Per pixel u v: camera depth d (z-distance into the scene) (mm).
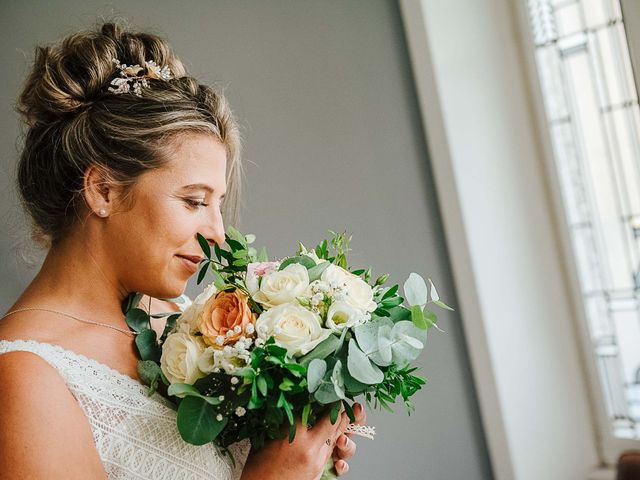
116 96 1201
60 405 1077
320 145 2318
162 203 1182
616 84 2244
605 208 2346
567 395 2418
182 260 1224
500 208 2318
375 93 2295
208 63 2311
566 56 2352
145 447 1144
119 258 1221
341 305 1093
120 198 1188
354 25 2293
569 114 2377
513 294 2316
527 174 2416
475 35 2309
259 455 1163
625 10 2164
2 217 2160
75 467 1065
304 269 1132
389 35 2262
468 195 2230
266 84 2320
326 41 2312
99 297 1238
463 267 2242
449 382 2316
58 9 2299
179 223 1191
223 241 1260
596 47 2271
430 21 2182
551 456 2332
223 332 1075
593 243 2396
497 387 2229
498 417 2242
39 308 1193
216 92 1308
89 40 1264
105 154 1177
